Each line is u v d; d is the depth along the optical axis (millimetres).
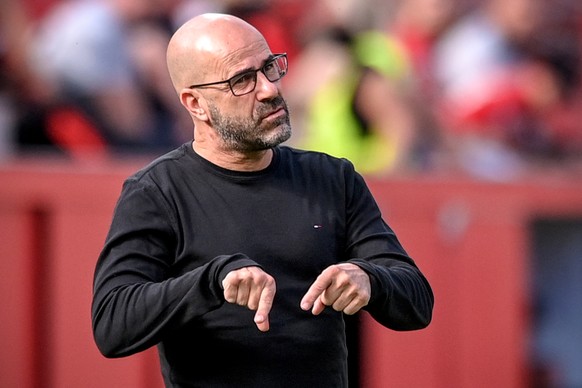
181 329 11781
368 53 23797
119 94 25047
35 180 20047
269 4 26109
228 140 11820
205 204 11938
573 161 27766
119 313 11227
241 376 11719
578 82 28969
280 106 11836
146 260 11633
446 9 27781
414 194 21000
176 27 26203
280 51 25750
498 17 28453
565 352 21844
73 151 24484
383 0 26344
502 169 26109
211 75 11773
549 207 21594
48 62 24938
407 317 11664
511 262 21391
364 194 12484
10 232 20016
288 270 11906
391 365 20828
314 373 11875
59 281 20047
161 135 25375
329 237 12094
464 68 27656
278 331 11781
